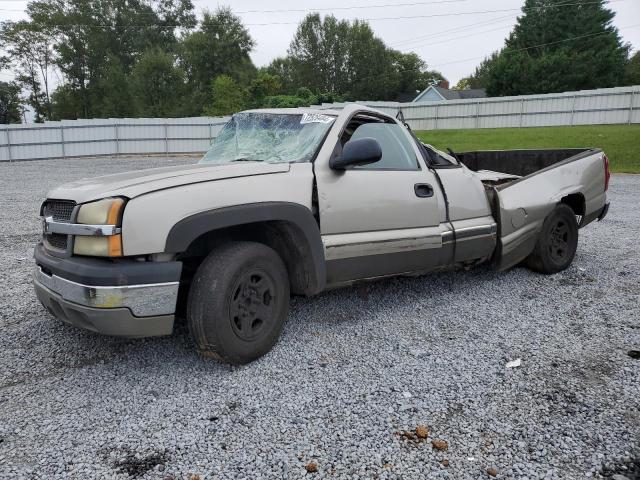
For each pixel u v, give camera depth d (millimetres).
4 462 2264
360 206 3615
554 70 47438
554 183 5145
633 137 22125
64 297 2854
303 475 2180
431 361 3273
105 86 56875
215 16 58406
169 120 29562
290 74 74875
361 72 73562
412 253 3941
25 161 26250
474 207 4523
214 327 2916
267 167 3266
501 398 2812
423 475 2180
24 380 3037
